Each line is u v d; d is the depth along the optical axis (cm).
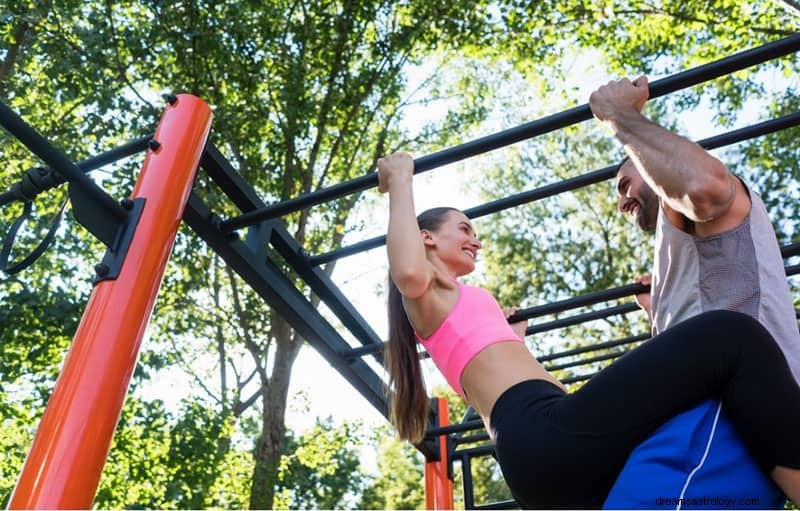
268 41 841
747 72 956
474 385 135
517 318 258
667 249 139
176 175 175
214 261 902
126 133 725
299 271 243
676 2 852
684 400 108
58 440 129
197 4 736
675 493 103
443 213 181
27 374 697
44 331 678
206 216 199
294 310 234
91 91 683
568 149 1373
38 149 146
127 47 708
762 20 822
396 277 145
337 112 919
